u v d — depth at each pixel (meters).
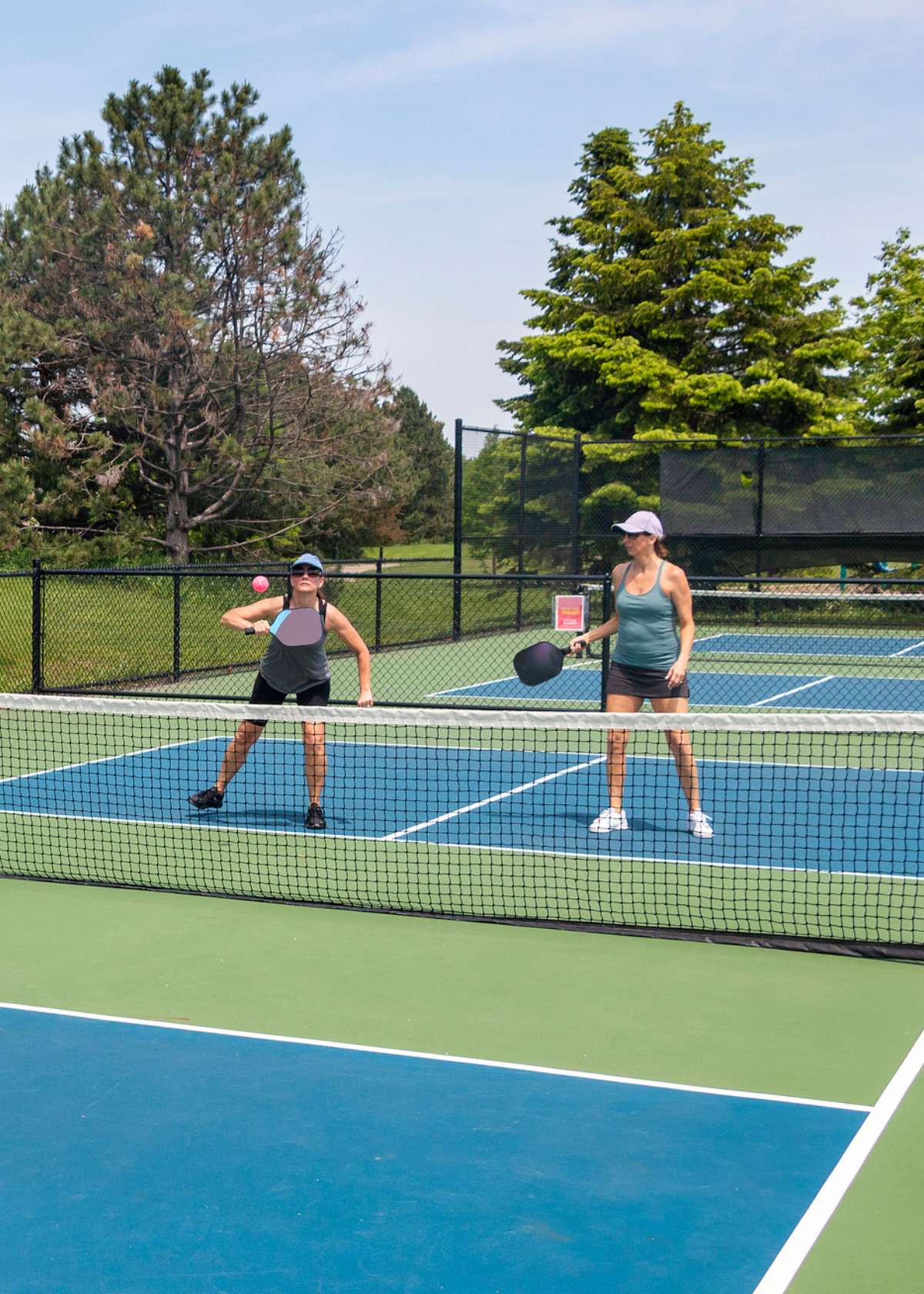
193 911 7.11
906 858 8.27
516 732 13.78
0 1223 3.78
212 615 20.03
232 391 27.03
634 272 34.69
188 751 12.31
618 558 25.84
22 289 26.25
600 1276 3.50
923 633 24.98
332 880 7.70
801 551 24.70
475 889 7.48
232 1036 5.25
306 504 28.28
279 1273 3.52
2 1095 4.68
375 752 12.44
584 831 8.92
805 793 10.42
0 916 7.04
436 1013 5.53
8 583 20.27
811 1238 3.70
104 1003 5.66
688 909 7.06
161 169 26.62
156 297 24.73
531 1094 4.68
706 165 35.44
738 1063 4.97
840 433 32.47
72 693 15.39
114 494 25.58
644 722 7.16
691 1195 3.94
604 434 34.34
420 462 65.69
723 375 32.41
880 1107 4.57
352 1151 4.23
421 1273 3.52
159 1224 3.78
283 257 25.94
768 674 19.14
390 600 23.52
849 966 6.18
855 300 34.50
